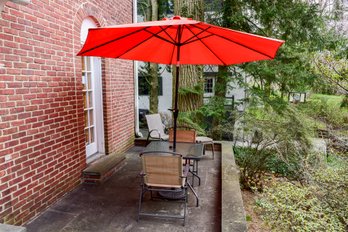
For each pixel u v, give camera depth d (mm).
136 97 6586
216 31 2795
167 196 3586
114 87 5262
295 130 5555
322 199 3590
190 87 6430
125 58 3850
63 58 3559
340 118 6758
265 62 6715
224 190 3393
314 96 7801
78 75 3955
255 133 5574
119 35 2854
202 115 6727
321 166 4645
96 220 3000
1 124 2561
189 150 3738
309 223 3002
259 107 6531
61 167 3537
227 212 2809
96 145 5035
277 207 3354
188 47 3719
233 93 9125
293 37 6770
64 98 3592
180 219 3035
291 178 5531
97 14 4527
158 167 2963
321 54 6789
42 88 3139
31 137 2965
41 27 3100
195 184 4094
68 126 3691
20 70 2789
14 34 2697
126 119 5984
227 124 6641
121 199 3543
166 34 3283
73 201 3475
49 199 3289
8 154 2648
